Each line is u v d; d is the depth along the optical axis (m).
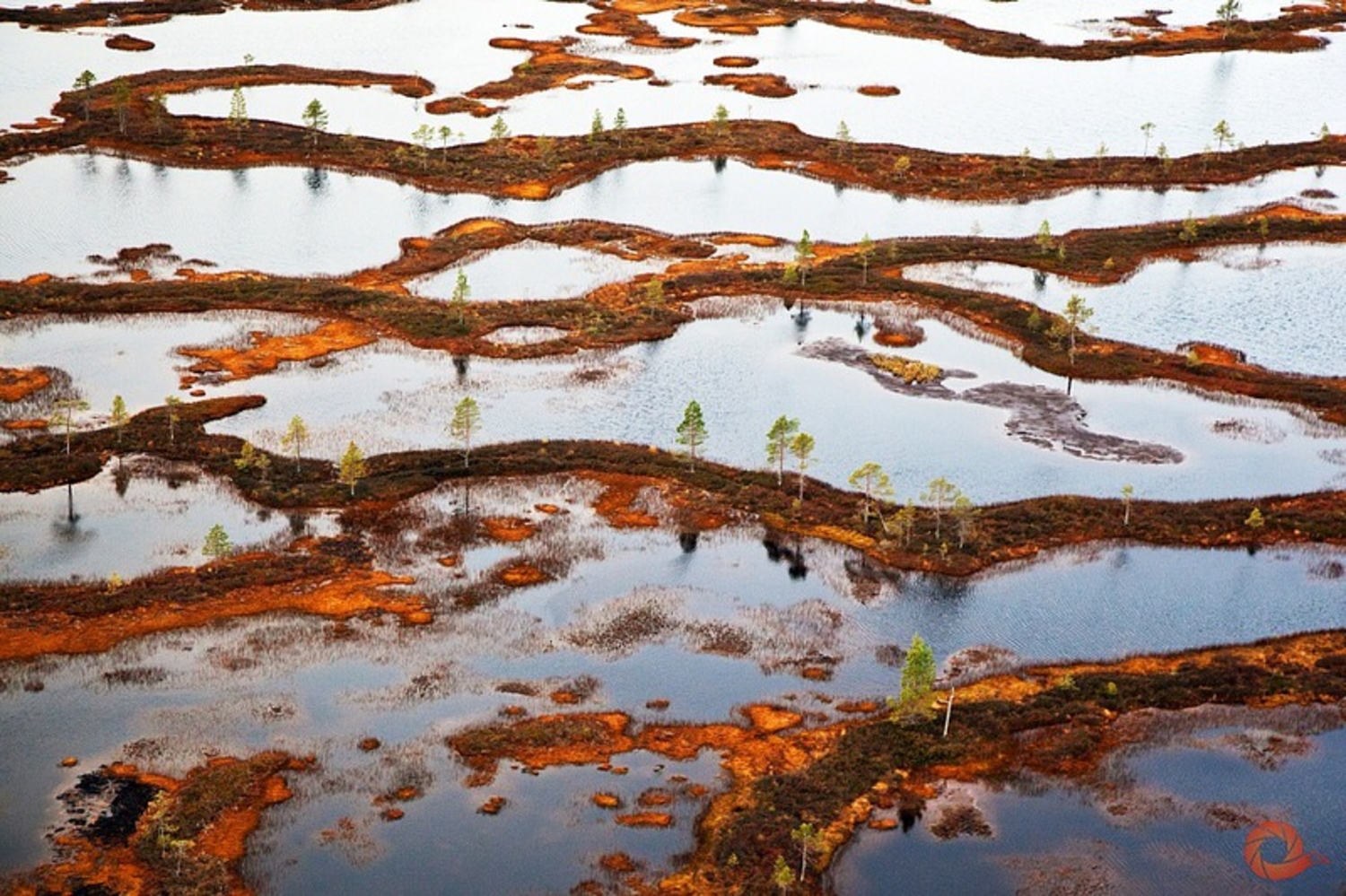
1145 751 104.88
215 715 106.00
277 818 96.50
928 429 154.12
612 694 110.31
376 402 157.12
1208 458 148.88
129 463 142.38
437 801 98.38
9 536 128.62
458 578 124.56
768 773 102.00
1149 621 121.38
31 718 104.88
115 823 95.19
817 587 125.38
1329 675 113.56
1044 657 116.50
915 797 99.88
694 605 122.19
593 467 143.50
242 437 148.25
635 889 91.06
